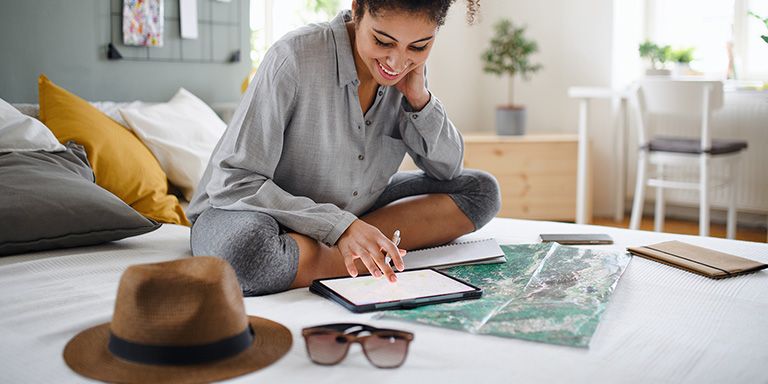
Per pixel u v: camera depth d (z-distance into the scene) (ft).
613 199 14.80
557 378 3.24
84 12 8.47
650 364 3.42
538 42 15.30
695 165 13.78
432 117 5.62
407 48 4.70
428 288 4.47
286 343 3.52
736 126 13.29
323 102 5.18
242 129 5.07
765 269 5.20
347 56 5.16
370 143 5.67
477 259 5.18
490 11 15.71
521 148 13.85
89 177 6.40
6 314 3.96
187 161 7.86
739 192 13.41
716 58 14.15
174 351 3.16
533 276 4.84
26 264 4.92
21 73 8.02
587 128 13.50
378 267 4.75
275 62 5.08
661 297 4.49
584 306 4.17
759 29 13.73
